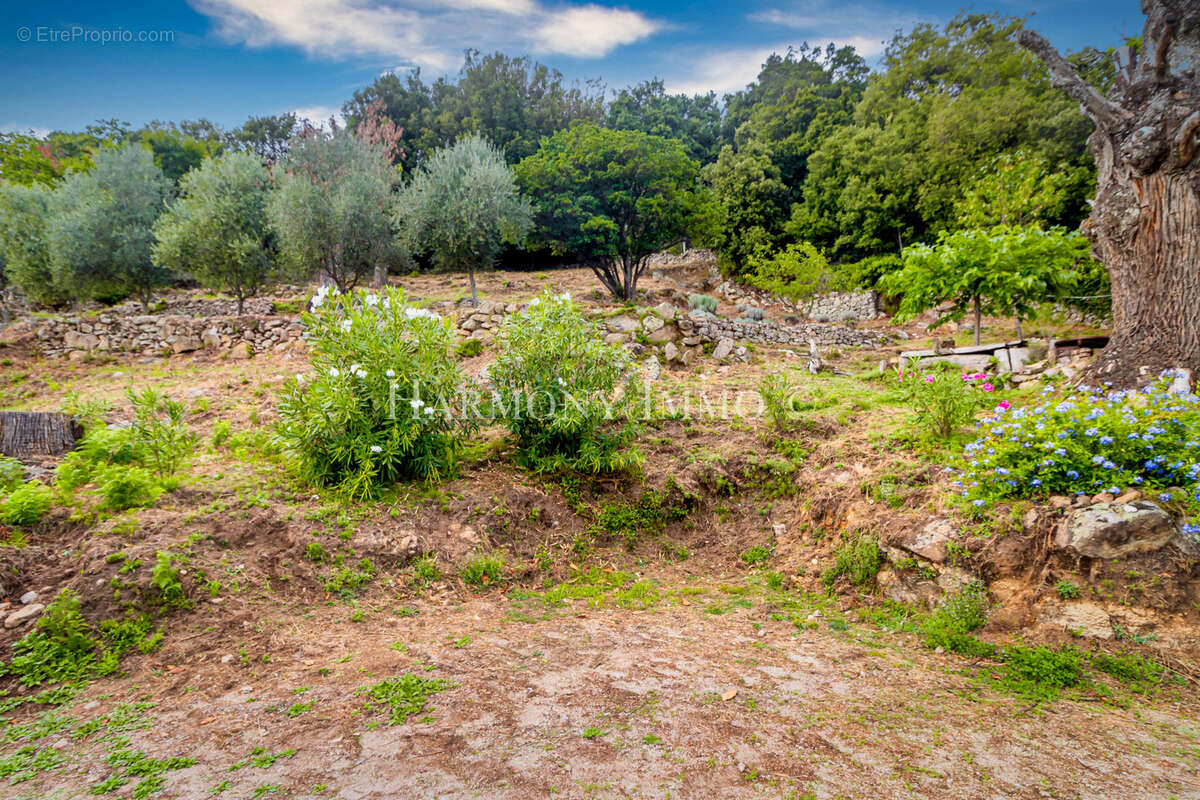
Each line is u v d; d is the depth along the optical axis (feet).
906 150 93.35
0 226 68.95
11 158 105.70
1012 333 51.44
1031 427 14.82
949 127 84.53
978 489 14.60
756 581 16.69
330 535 15.01
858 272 87.45
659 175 61.26
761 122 125.29
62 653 10.68
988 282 27.96
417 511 16.69
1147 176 20.42
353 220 55.11
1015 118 79.56
